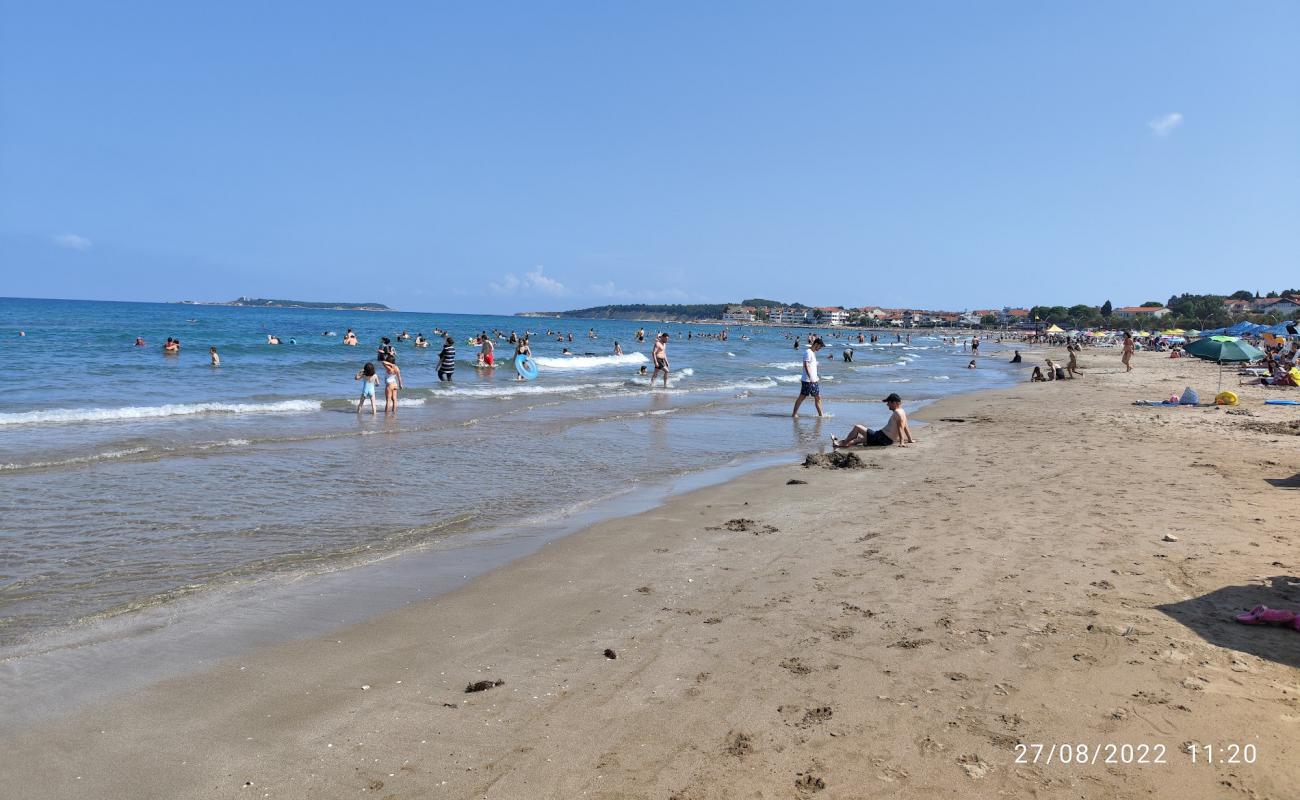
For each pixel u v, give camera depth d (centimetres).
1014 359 5569
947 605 554
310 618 544
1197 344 1998
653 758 361
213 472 1028
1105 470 1077
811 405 2162
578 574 654
